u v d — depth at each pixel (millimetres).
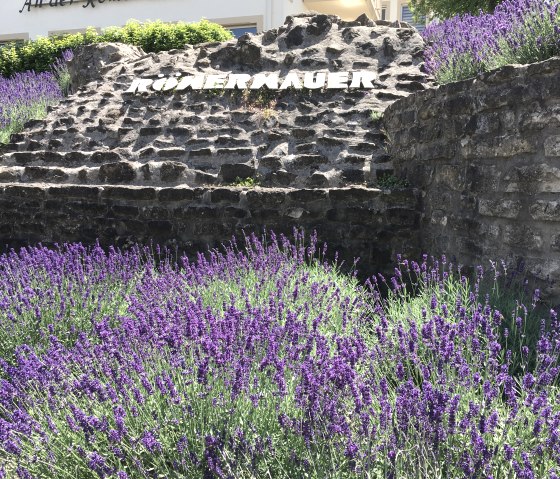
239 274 4934
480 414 2371
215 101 8016
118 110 8188
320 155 6734
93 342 3617
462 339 3043
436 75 6426
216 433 2385
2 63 13414
